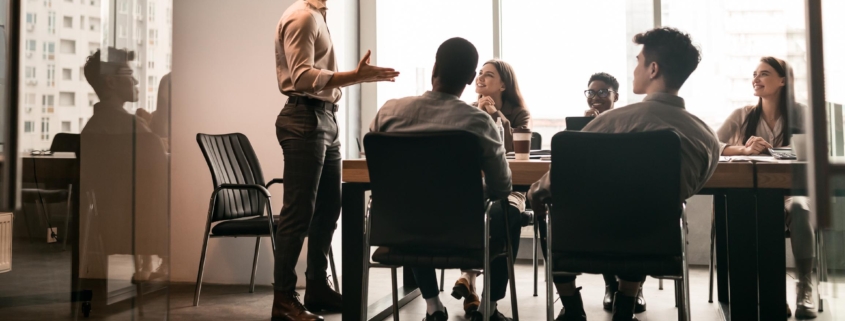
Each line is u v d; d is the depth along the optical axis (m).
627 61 4.95
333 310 3.37
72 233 2.08
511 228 2.84
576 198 2.19
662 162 2.07
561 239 2.23
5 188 2.07
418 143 2.26
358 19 5.14
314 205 3.10
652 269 2.16
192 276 4.35
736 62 4.75
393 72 2.84
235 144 3.85
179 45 4.37
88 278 2.09
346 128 4.94
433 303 2.88
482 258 2.36
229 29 4.29
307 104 3.01
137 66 2.04
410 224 2.37
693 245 4.95
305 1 3.03
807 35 1.63
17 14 2.06
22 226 2.08
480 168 2.24
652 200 2.11
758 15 4.70
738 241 2.36
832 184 1.62
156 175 2.08
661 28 2.32
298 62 2.86
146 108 2.05
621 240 2.17
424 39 5.27
